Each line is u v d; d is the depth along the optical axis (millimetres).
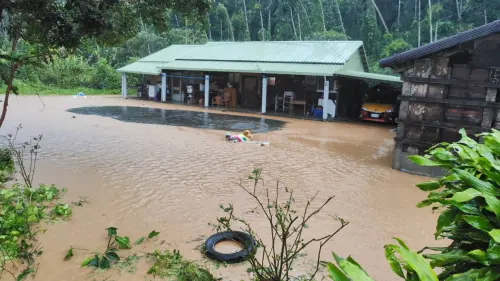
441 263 1541
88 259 3234
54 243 3584
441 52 6434
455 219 1569
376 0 35562
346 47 17594
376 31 30734
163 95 19812
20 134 9312
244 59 18203
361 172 6867
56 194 4918
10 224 3670
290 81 17859
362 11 34625
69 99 19516
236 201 4922
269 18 36469
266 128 12188
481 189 1463
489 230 1363
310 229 4078
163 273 3059
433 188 1791
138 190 5273
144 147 8367
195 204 4766
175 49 23406
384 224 4312
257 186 5668
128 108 16438
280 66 16375
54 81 24375
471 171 1680
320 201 5070
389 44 29109
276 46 19375
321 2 33906
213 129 11492
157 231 3922
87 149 7934
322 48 17828
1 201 4277
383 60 6957
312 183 5973
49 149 7793
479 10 27672
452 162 1771
